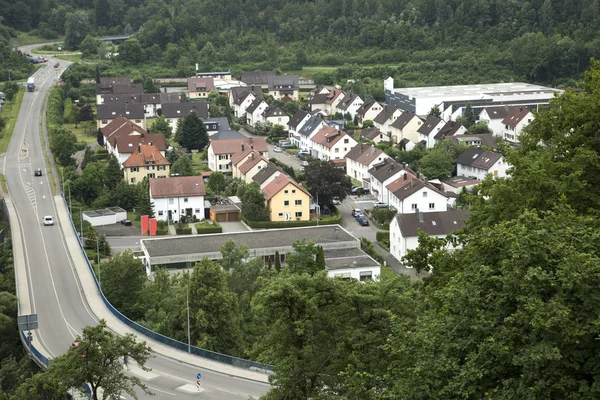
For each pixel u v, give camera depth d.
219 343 82.75
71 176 151.50
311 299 47.88
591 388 31.55
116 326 87.00
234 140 173.75
